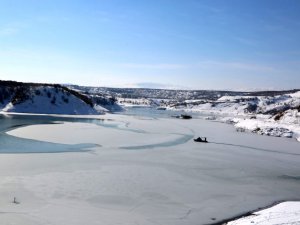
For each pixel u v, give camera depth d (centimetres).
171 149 5819
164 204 3081
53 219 2573
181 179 3909
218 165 4769
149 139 6825
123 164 4447
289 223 2531
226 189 3647
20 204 2833
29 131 6919
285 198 3450
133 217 2736
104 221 2608
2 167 3947
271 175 4366
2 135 6259
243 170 4547
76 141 6031
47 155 4734
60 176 3697
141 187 3506
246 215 2928
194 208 3028
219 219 2808
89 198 3088
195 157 5238
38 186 3316
